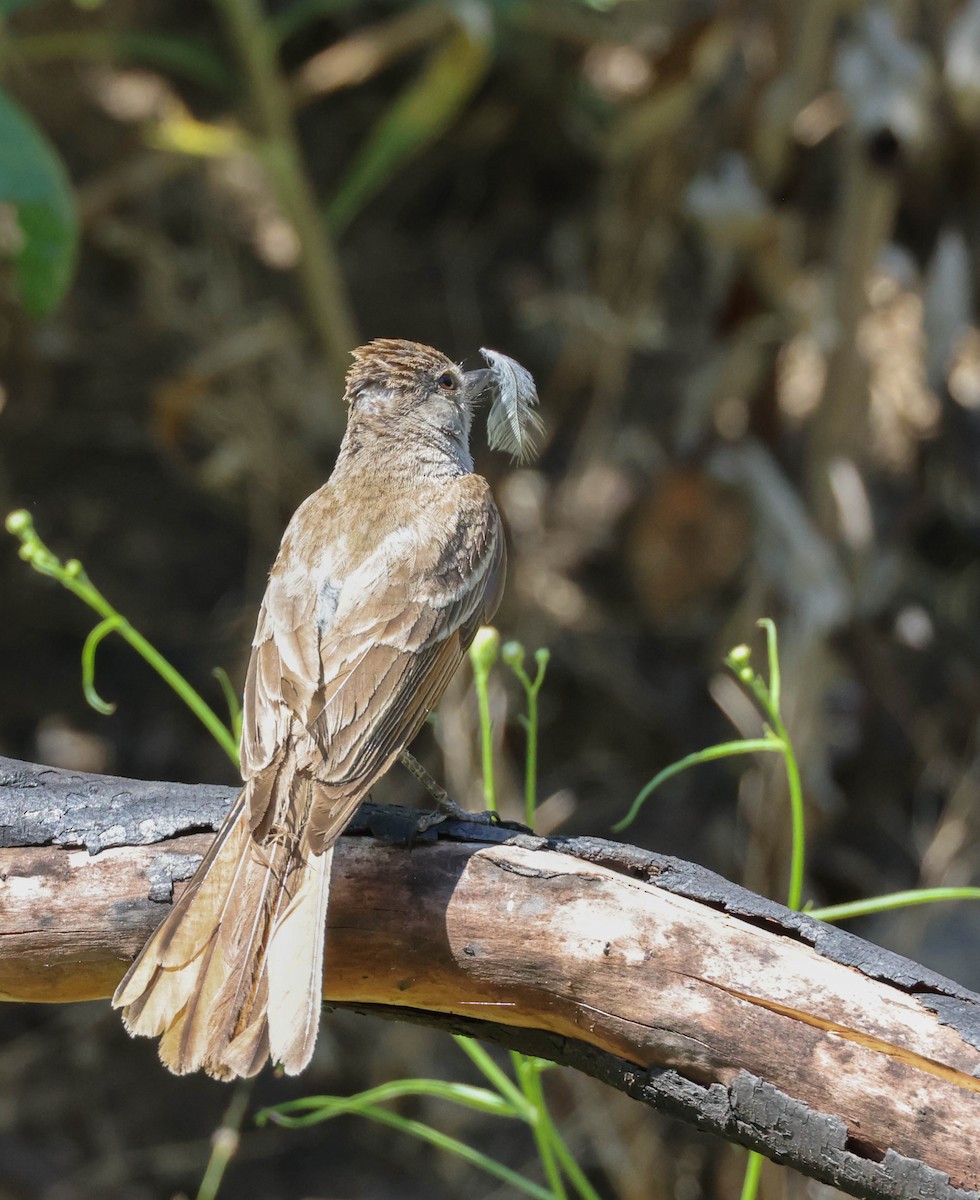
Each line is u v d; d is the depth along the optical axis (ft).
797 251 37.78
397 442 25.16
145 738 41.78
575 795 41.11
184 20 45.93
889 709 37.27
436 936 18.02
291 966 16.79
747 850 38.27
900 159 32.73
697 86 38.19
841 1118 16.25
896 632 39.40
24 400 41.98
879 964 16.62
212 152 37.42
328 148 46.98
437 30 39.17
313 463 41.68
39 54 37.76
